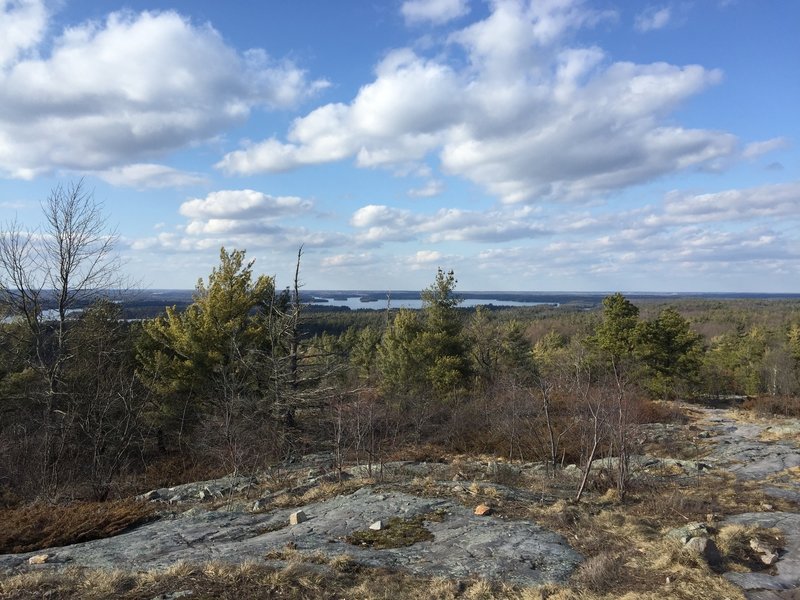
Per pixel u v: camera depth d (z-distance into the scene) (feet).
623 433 35.81
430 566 22.02
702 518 28.04
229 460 54.13
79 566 22.02
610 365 89.40
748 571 21.62
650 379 97.50
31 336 60.39
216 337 69.77
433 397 81.46
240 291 73.92
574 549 24.23
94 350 62.44
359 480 38.86
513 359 122.72
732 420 71.82
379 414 59.88
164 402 68.59
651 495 32.63
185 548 25.04
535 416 61.46
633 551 23.80
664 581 20.61
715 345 215.31
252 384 71.51
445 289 93.97
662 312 108.06
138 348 72.64
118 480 53.21
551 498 33.78
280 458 60.85
